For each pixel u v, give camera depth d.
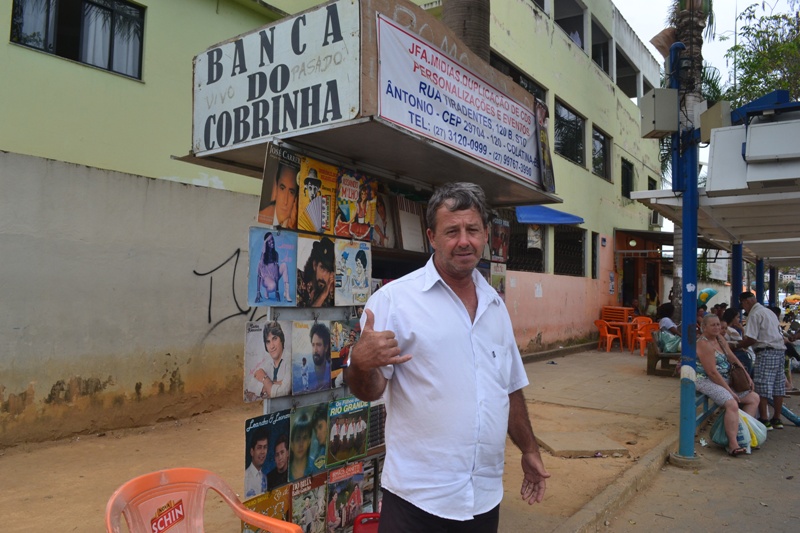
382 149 3.30
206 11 7.74
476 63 3.68
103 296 5.80
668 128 5.59
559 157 14.03
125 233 5.98
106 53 6.77
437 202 2.14
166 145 7.22
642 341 13.83
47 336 5.37
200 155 3.43
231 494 2.42
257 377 2.91
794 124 4.75
